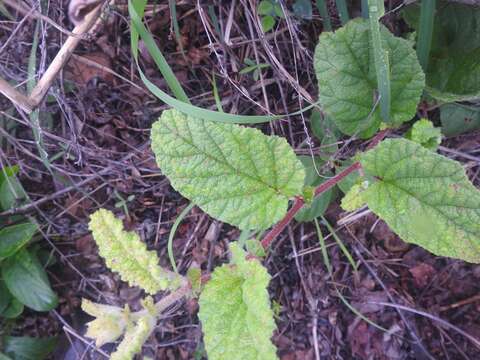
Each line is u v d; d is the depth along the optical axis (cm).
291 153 15
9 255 23
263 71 23
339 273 23
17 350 24
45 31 21
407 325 23
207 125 15
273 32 22
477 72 19
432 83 20
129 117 24
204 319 14
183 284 14
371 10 15
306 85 22
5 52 23
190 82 24
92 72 24
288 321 23
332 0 22
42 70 21
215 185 15
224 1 22
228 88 23
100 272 25
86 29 22
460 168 14
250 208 15
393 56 17
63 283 25
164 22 23
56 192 24
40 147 22
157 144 15
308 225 23
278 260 23
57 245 25
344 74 17
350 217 22
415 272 23
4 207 24
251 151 15
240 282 14
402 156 15
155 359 24
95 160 24
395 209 16
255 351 13
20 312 24
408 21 20
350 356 23
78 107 24
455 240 15
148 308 14
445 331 23
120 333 13
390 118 18
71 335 24
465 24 20
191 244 24
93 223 14
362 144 21
